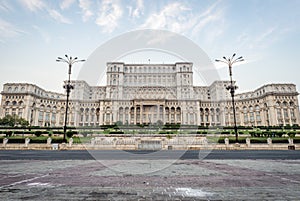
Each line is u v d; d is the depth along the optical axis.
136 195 3.82
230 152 18.36
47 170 7.09
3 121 52.69
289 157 12.91
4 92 65.44
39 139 24.58
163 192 4.04
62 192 4.03
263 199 3.58
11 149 23.08
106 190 4.19
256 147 23.48
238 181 5.17
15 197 3.67
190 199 3.58
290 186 4.60
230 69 24.73
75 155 14.49
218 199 3.58
